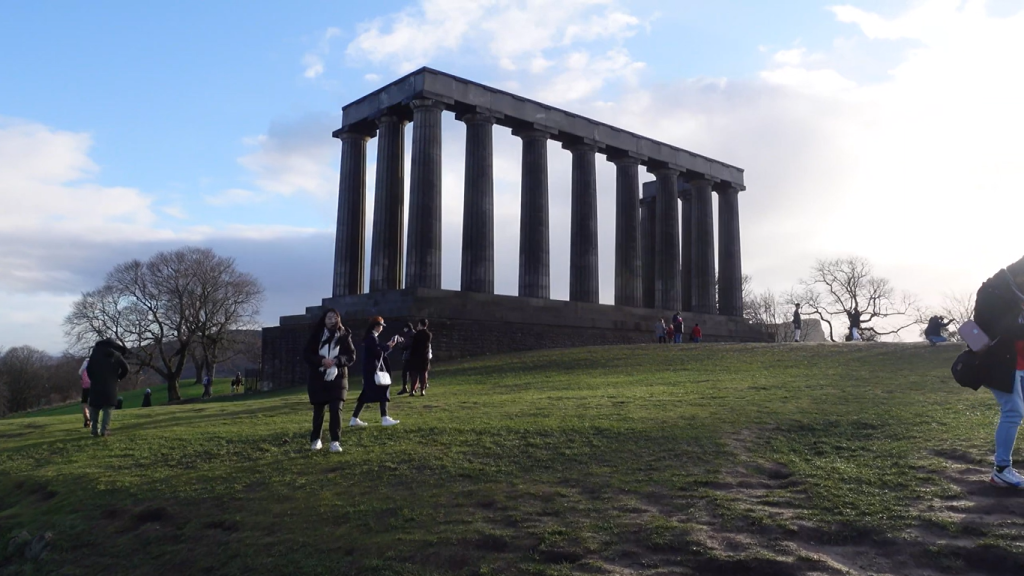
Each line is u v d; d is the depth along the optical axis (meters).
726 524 9.20
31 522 12.29
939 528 8.64
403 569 8.84
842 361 28.80
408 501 10.85
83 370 21.02
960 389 18.34
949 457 11.40
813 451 12.34
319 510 10.88
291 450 14.60
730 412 15.84
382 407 16.45
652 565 8.38
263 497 11.72
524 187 52.81
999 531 8.35
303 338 49.88
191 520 11.27
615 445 13.06
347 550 9.55
